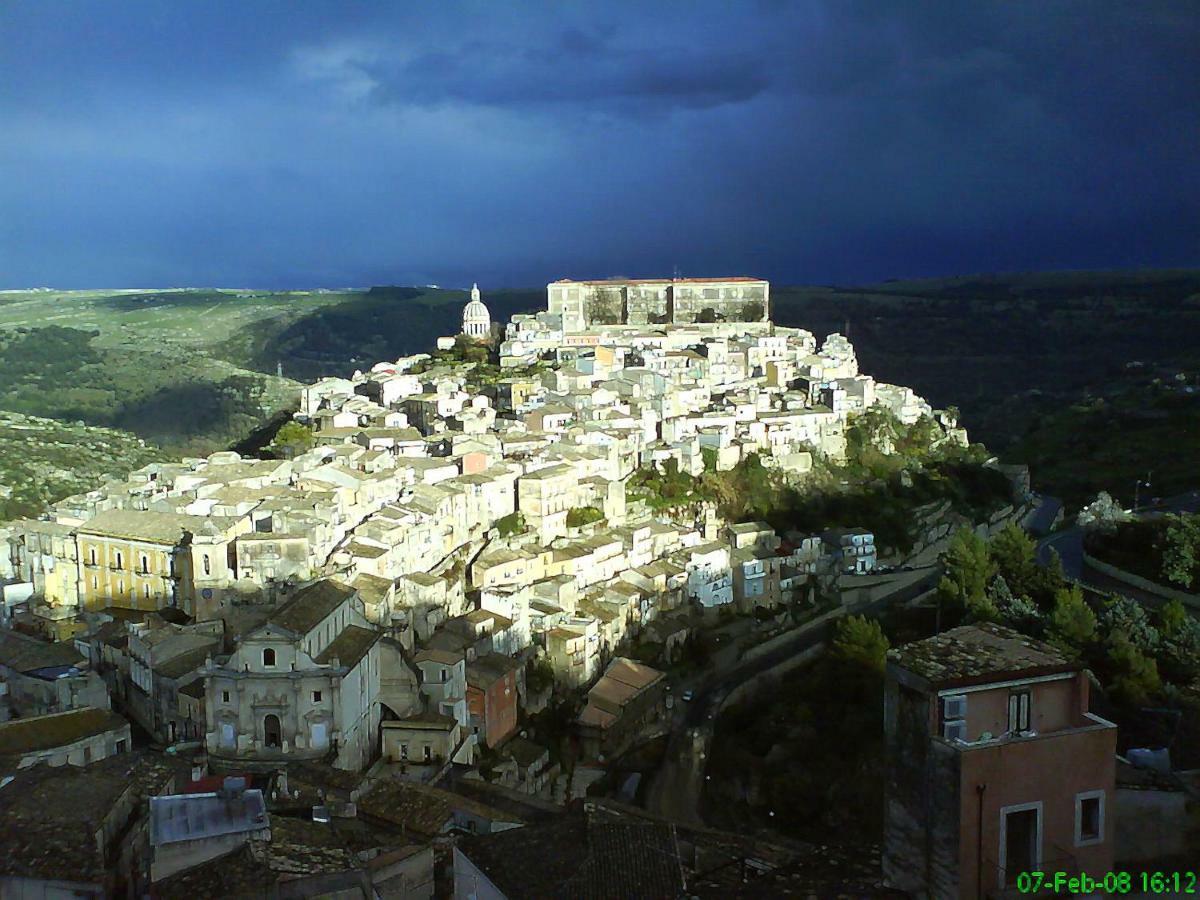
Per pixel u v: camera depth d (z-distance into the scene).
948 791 54.03
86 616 162.00
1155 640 132.50
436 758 132.12
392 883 85.88
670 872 76.06
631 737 165.75
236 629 147.00
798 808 136.75
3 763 108.50
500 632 167.38
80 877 78.12
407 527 176.62
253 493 179.88
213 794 83.25
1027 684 56.72
